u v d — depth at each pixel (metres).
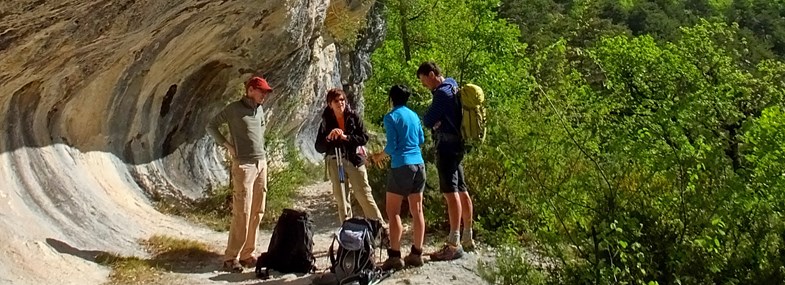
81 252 5.24
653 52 15.37
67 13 4.65
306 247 5.28
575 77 7.31
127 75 6.22
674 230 3.96
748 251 3.82
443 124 5.37
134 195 6.84
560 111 4.99
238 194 5.25
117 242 5.73
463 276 5.16
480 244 5.94
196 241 6.12
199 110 8.03
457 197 5.51
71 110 6.09
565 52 8.67
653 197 4.09
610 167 4.24
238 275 5.20
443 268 5.31
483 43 18.17
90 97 6.09
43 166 5.73
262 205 5.44
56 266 4.86
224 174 8.98
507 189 6.39
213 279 5.08
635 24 50.47
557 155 4.53
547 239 4.23
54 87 5.55
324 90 12.53
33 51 4.77
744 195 3.83
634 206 4.09
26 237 4.98
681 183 4.01
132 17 5.24
